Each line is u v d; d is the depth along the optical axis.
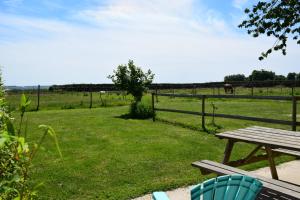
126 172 6.16
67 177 5.82
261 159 6.13
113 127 11.37
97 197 4.94
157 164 6.68
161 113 15.95
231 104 22.53
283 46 8.62
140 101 14.63
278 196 3.30
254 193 2.46
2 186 1.74
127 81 15.02
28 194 2.00
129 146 8.27
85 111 17.77
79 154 7.41
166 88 36.62
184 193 5.13
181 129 11.00
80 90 34.69
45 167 6.33
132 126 11.63
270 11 8.57
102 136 9.64
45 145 8.24
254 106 20.66
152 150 7.83
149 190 5.20
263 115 15.28
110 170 6.27
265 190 3.43
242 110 17.89
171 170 6.31
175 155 7.38
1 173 1.85
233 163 5.83
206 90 44.03
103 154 7.43
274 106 20.56
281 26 8.51
